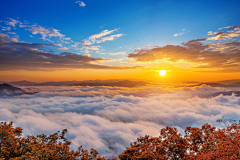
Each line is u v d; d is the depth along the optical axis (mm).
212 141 10469
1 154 9586
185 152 9867
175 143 10281
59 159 10633
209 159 8438
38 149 10773
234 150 8422
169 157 9891
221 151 8648
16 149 10602
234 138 9305
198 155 9266
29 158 9438
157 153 9320
